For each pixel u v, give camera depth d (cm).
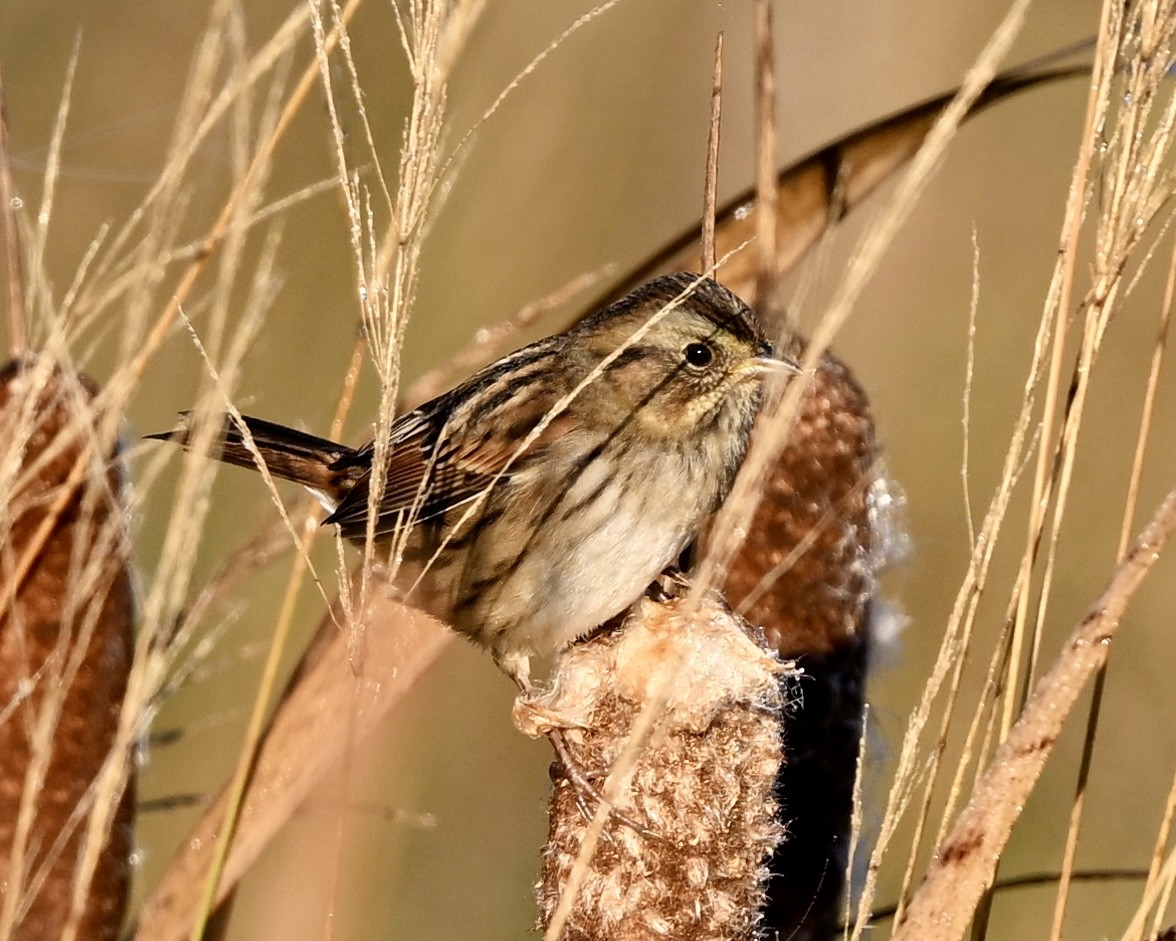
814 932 888
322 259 1446
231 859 825
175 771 1288
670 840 682
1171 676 1395
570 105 1619
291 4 1597
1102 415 1566
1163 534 620
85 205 1583
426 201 634
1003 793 625
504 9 1622
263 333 1435
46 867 660
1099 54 654
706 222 805
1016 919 1299
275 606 1299
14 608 734
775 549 877
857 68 1764
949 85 1750
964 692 1353
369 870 1225
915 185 534
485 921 1328
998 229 1662
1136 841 1323
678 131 1670
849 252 1440
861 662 898
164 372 1338
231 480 1334
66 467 773
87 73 1617
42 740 650
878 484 910
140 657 609
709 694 690
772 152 895
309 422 1420
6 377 789
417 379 1452
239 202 639
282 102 1380
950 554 1470
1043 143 1717
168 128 1619
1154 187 666
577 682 722
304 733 849
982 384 1575
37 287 698
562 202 1592
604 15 1653
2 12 1611
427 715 1362
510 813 1396
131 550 768
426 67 629
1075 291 1605
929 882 627
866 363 1600
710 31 1700
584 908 688
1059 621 1441
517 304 1527
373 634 962
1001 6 1761
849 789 893
